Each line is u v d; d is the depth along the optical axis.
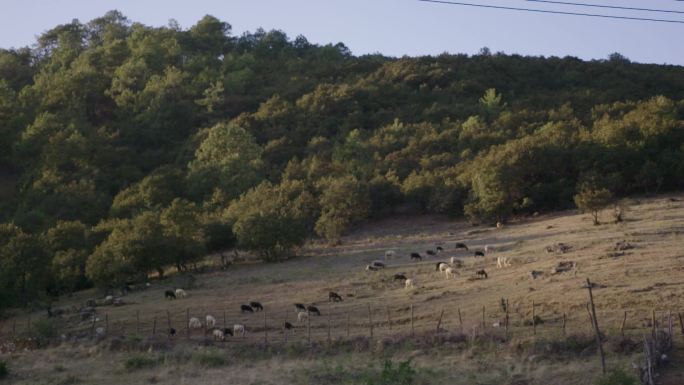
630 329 34.12
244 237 72.19
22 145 110.06
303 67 166.50
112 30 193.12
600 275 45.91
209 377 32.22
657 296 39.31
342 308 48.38
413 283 53.81
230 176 96.44
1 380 33.50
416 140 106.69
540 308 40.31
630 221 66.06
